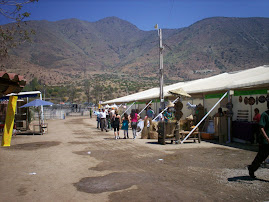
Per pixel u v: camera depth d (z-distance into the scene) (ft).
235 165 23.24
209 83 54.34
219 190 16.26
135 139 45.32
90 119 139.33
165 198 15.01
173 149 33.12
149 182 18.28
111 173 21.12
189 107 54.90
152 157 27.86
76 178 19.75
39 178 19.88
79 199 15.06
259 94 36.78
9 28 34.76
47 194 16.02
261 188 16.48
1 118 62.69
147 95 83.25
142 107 85.20
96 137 50.01
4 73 14.62
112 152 31.78
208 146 35.42
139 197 15.23
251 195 15.24
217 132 39.04
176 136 38.24
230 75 58.34
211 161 25.22
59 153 31.73
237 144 37.04
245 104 39.47
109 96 370.12
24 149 35.40
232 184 17.44
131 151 32.22
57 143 41.55
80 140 45.27
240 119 40.37
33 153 31.94
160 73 60.75
